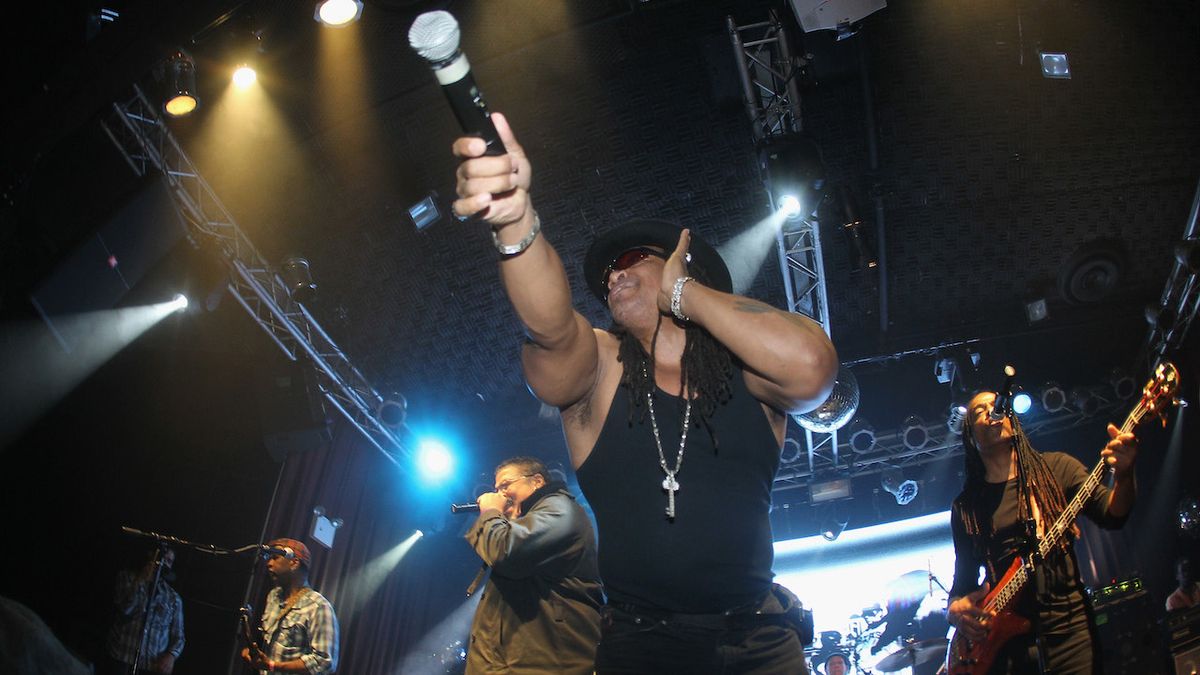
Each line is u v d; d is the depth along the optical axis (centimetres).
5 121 654
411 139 888
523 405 1181
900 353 1134
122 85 663
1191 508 992
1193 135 950
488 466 1207
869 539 1182
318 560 1005
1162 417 385
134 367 860
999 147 957
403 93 844
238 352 927
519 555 415
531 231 173
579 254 1026
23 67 671
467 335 1091
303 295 928
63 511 782
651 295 205
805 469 1167
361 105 847
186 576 860
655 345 200
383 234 971
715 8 826
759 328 183
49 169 706
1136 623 504
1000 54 874
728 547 187
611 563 193
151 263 787
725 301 187
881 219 1012
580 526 437
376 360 1091
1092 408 1090
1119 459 376
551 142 919
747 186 973
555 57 842
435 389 1142
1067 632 377
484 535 418
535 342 194
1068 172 982
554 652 424
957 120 930
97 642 762
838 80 872
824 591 1172
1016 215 1023
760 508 194
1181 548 1041
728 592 188
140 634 595
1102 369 1128
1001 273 1086
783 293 1077
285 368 929
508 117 892
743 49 839
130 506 828
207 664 847
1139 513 1080
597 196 973
